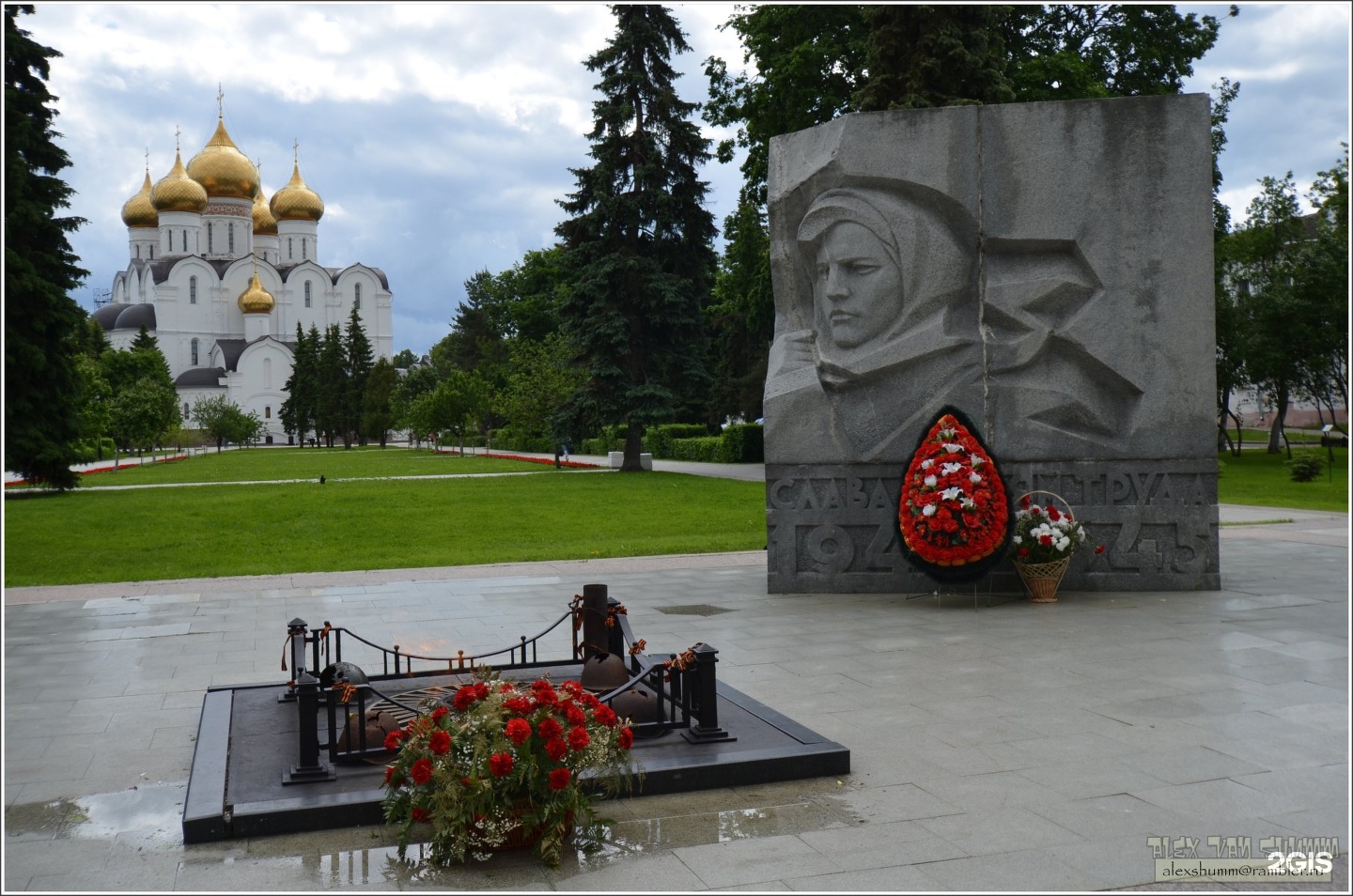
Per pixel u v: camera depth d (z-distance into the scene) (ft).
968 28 71.56
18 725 23.06
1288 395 167.32
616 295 119.24
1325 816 16.40
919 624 32.65
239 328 350.43
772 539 39.24
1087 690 24.18
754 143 99.96
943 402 37.73
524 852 15.67
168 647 31.40
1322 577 40.78
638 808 17.39
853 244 37.91
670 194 116.98
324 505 82.48
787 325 40.65
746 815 16.94
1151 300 37.22
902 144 37.68
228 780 18.07
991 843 15.56
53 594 42.22
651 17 118.93
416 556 53.93
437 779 15.34
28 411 91.40
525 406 145.28
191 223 345.10
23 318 90.48
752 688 24.89
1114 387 37.70
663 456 180.14
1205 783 17.92
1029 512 36.11
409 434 305.12
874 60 72.18
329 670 23.17
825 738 19.79
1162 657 27.45
